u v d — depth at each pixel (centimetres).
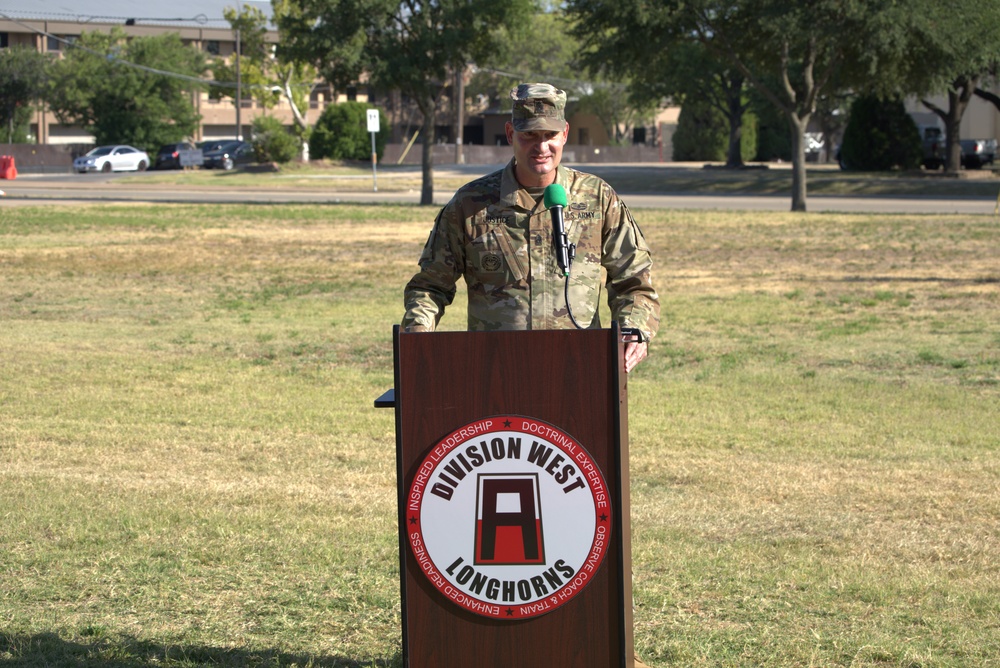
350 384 983
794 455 736
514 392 302
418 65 3306
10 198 3475
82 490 639
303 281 1683
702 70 5047
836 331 1224
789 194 3881
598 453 304
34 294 1535
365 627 438
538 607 310
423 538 309
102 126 6869
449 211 352
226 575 495
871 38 2781
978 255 1866
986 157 4881
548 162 341
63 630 432
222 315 1380
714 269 1761
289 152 5591
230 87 7294
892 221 2491
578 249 349
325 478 680
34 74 6775
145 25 7819
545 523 307
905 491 643
